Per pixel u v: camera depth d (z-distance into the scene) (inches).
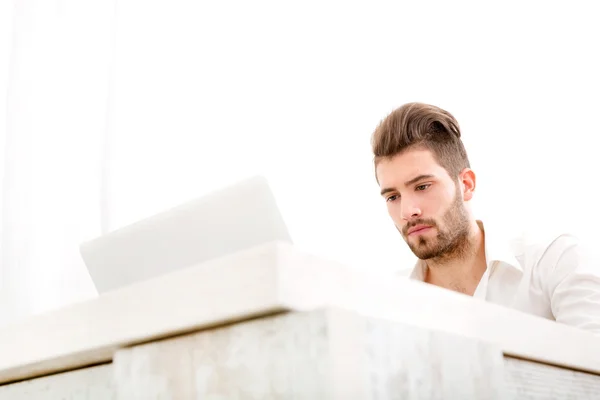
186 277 20.1
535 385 26.1
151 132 86.7
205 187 84.6
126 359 21.6
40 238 81.8
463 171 58.6
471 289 60.2
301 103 84.7
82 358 24.2
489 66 74.7
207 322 19.1
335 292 19.3
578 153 67.4
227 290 18.8
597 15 69.5
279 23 88.4
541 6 73.0
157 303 20.7
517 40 73.6
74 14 91.6
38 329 25.4
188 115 87.4
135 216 83.2
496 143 72.2
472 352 22.0
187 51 90.0
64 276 81.7
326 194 80.9
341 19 85.5
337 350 16.7
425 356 19.8
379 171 56.6
